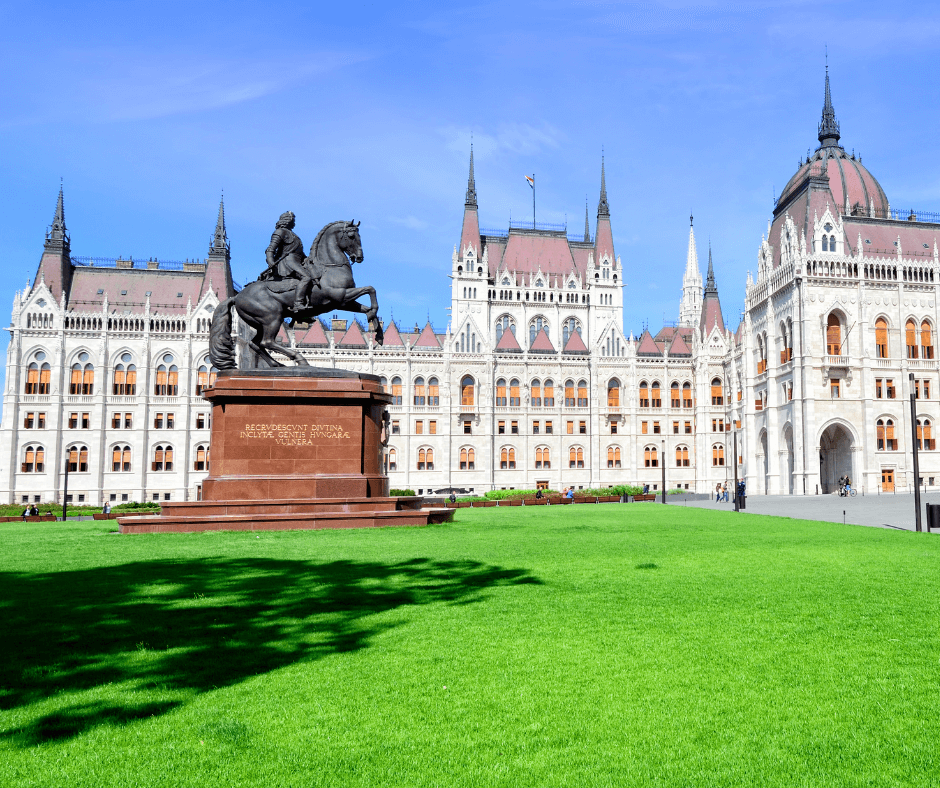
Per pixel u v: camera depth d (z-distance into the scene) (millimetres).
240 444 28516
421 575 17047
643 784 6891
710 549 22531
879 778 7012
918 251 95938
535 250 141250
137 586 15547
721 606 13820
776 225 102312
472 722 8273
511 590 15250
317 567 18172
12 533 29016
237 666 10070
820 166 95000
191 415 103938
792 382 91125
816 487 86688
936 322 92688
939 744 7734
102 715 8336
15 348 100062
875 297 91250
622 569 18156
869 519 40062
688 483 109312
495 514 42469
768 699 9000
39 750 7445
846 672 9977
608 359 109062
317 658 10453
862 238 94500
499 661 10352
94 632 11766
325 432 29203
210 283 108812
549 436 107500
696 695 9117
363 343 104375
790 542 24750
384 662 10289
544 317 137125
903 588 15680
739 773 7113
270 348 30359
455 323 132875
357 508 28766
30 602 13953
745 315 102062
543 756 7457
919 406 91188
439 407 104188
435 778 6984
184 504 27531
